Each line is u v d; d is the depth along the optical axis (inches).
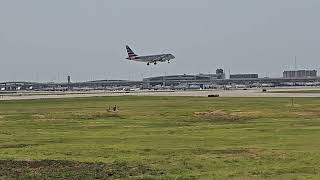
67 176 3597.4
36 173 3710.6
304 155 4220.0
